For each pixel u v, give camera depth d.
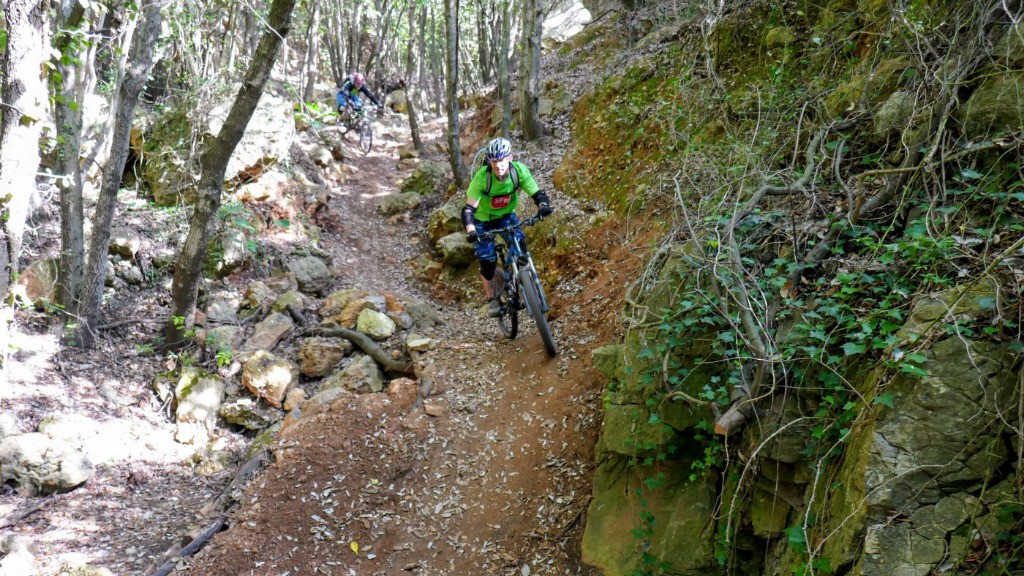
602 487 3.87
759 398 2.83
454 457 4.64
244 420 5.55
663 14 9.94
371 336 6.30
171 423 5.48
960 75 3.05
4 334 3.99
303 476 4.53
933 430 2.30
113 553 4.15
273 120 8.59
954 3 3.69
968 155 3.07
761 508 2.98
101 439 5.05
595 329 5.40
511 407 4.97
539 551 3.82
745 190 3.94
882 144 3.79
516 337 6.05
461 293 7.90
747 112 5.68
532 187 5.16
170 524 4.45
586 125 9.27
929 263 2.81
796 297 3.21
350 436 4.84
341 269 8.27
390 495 4.42
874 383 2.58
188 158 8.04
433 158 12.73
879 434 2.38
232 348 6.11
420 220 9.83
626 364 3.82
